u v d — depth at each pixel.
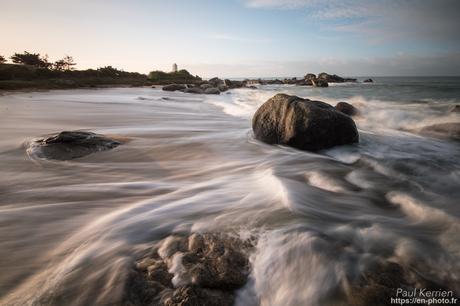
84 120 11.53
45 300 2.22
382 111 13.11
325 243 2.89
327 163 6.23
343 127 7.22
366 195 4.46
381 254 2.78
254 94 31.25
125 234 3.18
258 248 2.82
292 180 4.98
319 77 73.62
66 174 5.39
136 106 17.41
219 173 5.57
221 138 8.61
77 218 3.62
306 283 2.44
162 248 2.86
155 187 4.73
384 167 5.80
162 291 2.28
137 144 7.61
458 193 4.45
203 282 2.37
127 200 4.19
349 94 26.52
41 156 6.24
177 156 6.75
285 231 3.12
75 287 2.35
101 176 5.31
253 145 7.84
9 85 30.55
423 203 4.05
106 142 7.20
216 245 2.87
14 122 10.55
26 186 4.76
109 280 2.41
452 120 10.35
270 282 2.45
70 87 37.41
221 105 19.48
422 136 8.58
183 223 3.39
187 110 16.23
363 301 2.21
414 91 26.73
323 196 4.34
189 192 4.48
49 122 10.84
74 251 2.90
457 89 27.64
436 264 2.63
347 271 2.52
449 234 3.17
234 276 2.46
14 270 2.62
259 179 5.08
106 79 52.31
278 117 7.90
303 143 7.34
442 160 6.15
